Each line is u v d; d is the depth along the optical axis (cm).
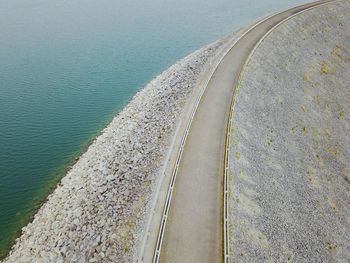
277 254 2084
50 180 2962
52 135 3675
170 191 2231
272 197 2494
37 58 5997
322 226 2603
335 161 3516
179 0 9994
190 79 4144
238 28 6819
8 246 2309
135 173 2595
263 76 4172
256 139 3002
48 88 4872
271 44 5016
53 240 2194
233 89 3600
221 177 2345
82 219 2267
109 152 3042
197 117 3095
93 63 5734
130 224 2112
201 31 7012
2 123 3938
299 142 3419
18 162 3222
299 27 5875
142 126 3319
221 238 1900
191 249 1845
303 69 4912
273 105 3722
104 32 7350
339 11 6875
